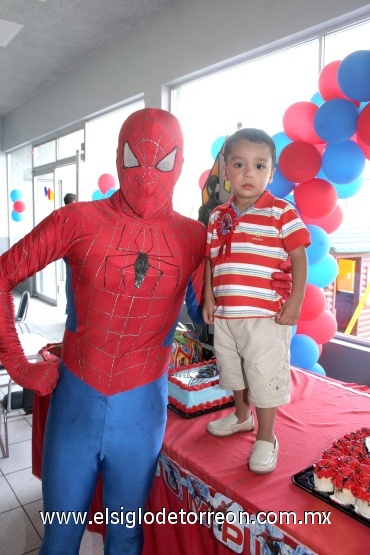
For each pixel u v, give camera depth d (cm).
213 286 118
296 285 106
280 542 89
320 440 122
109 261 96
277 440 121
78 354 102
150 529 131
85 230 98
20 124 673
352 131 190
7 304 103
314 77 260
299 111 209
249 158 106
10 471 215
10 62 476
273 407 110
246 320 109
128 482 104
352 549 81
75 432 100
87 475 102
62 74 515
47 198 648
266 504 93
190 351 175
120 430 101
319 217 207
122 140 102
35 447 182
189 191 342
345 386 164
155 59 366
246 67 308
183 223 111
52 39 412
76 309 103
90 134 500
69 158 561
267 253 109
